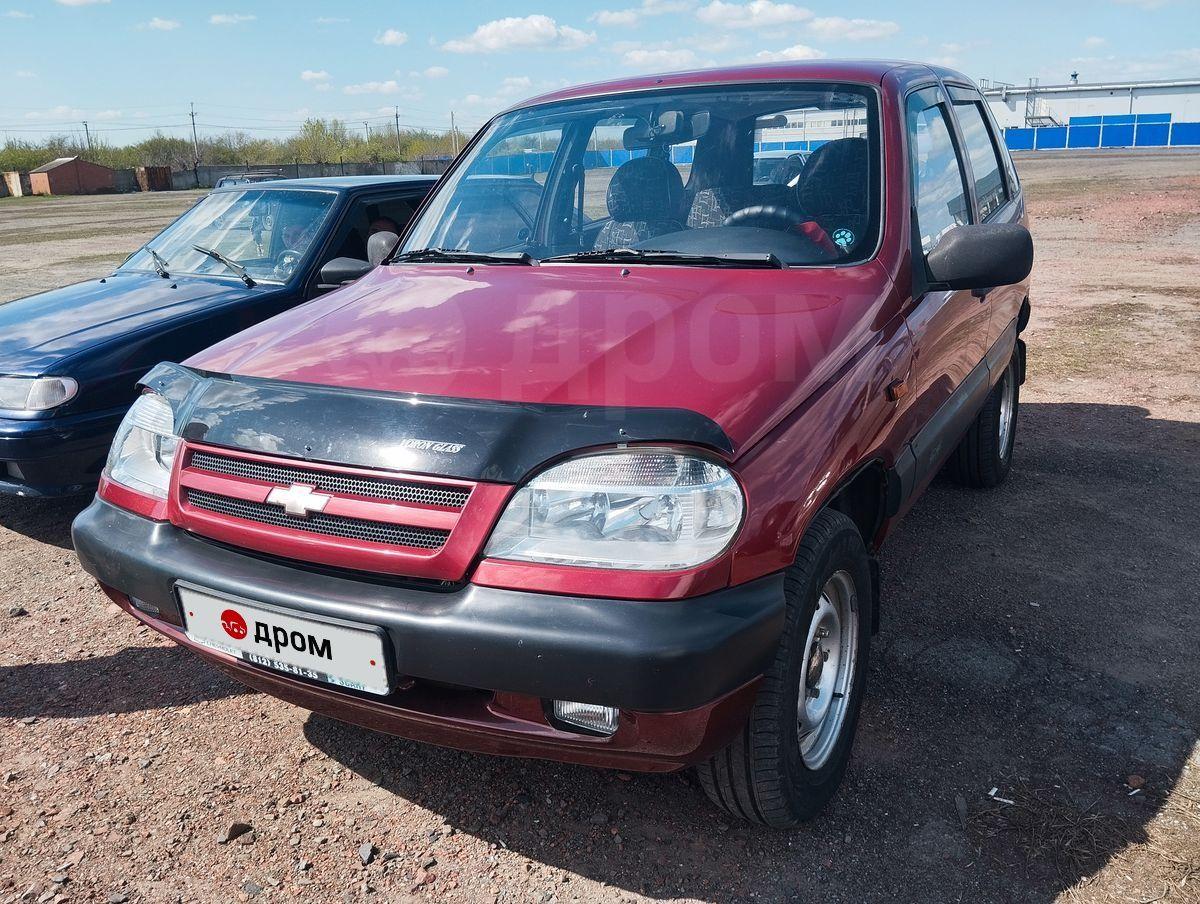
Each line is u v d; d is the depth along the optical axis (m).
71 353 4.15
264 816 2.42
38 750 2.71
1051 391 6.37
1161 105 63.16
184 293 4.87
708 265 2.72
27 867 2.25
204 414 2.21
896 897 2.11
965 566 3.75
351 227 5.30
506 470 1.88
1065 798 2.39
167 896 2.15
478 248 3.20
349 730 2.79
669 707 1.80
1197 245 13.41
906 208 2.86
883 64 3.34
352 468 1.97
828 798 2.34
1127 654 3.08
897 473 2.63
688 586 1.81
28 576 3.94
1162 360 7.05
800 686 2.13
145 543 2.26
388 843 2.32
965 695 2.87
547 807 2.43
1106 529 4.09
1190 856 2.19
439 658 1.88
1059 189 24.95
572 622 1.80
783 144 3.01
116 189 61.66
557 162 3.27
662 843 2.29
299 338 2.46
